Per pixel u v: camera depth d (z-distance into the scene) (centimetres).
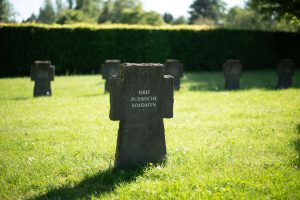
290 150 685
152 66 610
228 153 682
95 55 2908
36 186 554
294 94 1393
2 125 958
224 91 1608
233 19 6397
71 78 2442
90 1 8138
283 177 553
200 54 3103
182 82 2130
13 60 2728
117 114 606
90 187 545
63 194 523
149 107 618
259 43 3241
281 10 3028
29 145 762
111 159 667
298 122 927
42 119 1024
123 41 2956
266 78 2336
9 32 2695
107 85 1652
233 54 3175
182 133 857
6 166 626
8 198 512
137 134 617
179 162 638
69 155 686
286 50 3347
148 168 607
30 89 1839
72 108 1199
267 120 970
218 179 550
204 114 1086
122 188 526
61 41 2822
